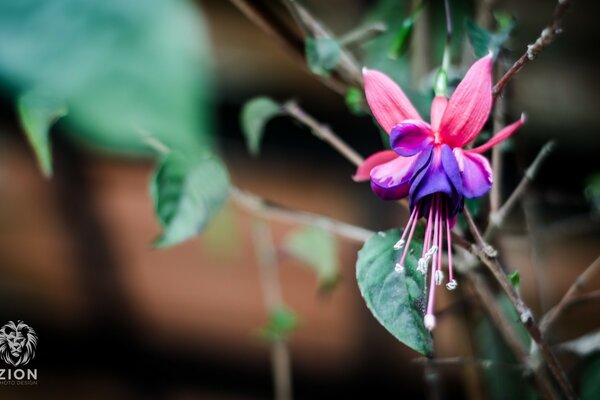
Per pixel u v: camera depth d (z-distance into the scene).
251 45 0.57
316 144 0.75
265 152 0.75
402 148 0.29
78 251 0.74
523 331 0.42
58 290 0.80
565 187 0.65
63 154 0.40
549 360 0.32
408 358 0.75
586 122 0.61
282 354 0.54
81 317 0.82
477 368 0.42
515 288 0.32
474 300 0.41
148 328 0.83
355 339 0.77
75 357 0.84
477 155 0.29
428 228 0.29
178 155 0.33
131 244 0.76
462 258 0.39
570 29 0.60
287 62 0.60
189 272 0.80
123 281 0.79
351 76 0.37
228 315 0.81
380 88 0.29
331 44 0.35
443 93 0.31
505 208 0.36
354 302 0.76
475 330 0.42
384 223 0.68
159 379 0.85
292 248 0.51
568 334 0.67
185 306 0.81
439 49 0.41
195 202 0.34
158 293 0.81
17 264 0.79
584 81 0.60
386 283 0.29
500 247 0.41
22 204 0.74
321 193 0.76
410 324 0.29
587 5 0.60
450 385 0.59
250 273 0.79
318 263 0.50
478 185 0.29
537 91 0.60
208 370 0.84
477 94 0.29
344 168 0.75
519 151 0.41
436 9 0.41
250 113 0.40
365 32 0.37
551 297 0.61
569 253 0.69
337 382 0.79
